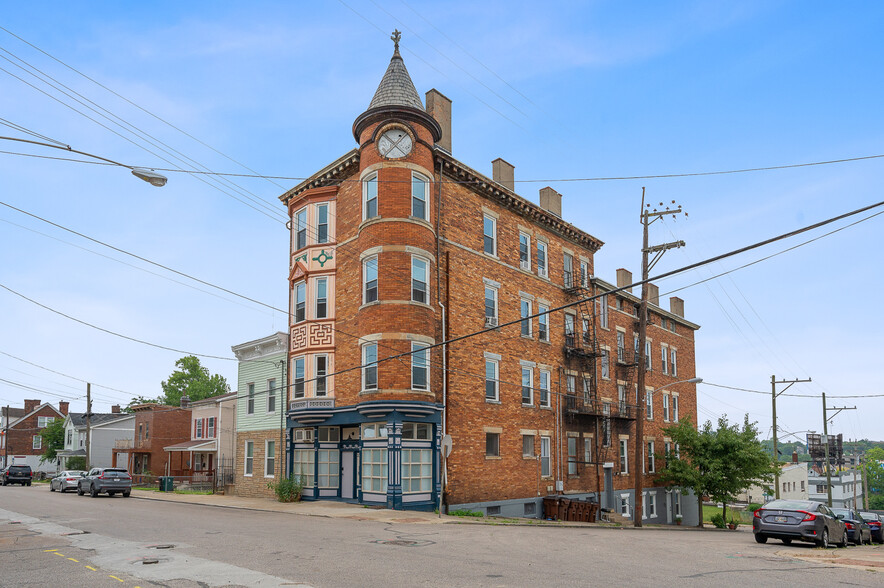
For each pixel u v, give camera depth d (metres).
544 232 36.41
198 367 80.50
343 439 30.08
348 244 29.83
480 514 26.92
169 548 14.24
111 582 10.41
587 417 37.50
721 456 39.16
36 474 75.62
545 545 16.25
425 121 28.56
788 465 80.62
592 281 39.81
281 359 34.09
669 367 48.34
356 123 28.92
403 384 26.30
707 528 37.84
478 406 29.77
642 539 20.81
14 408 86.75
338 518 22.56
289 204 33.31
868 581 11.62
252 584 10.16
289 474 31.19
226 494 38.09
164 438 54.25
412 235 27.34
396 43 30.38
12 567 11.89
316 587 9.91
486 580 10.69
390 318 26.66
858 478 109.06
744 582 11.18
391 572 11.30
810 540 19.48
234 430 43.66
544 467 33.81
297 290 32.00
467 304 29.97
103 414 76.69
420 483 26.58
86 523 19.89
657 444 44.41
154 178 12.58
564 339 36.75
